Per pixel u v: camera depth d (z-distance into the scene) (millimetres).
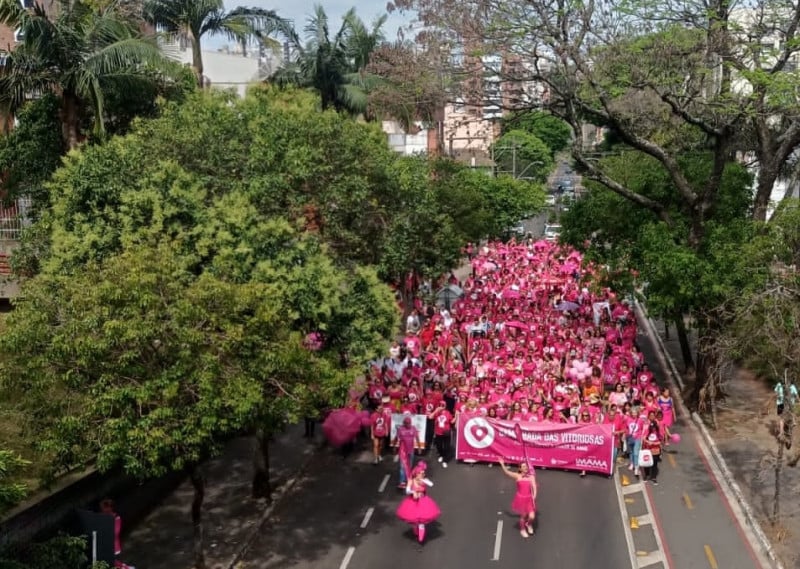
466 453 23078
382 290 19344
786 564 16891
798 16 23844
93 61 23188
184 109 21062
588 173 26859
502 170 74750
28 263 18922
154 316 13859
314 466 23234
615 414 22312
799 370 18672
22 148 25547
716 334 22750
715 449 23672
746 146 28906
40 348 14023
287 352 14914
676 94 24297
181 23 30641
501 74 24938
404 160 27750
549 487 21422
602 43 24562
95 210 17219
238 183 18953
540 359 27891
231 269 16156
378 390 24984
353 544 18234
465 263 59844
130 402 13820
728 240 23828
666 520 19344
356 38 38156
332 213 20984
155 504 20219
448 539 18375
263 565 17266
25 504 15430
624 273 26547
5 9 22641
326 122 21891
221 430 14781
